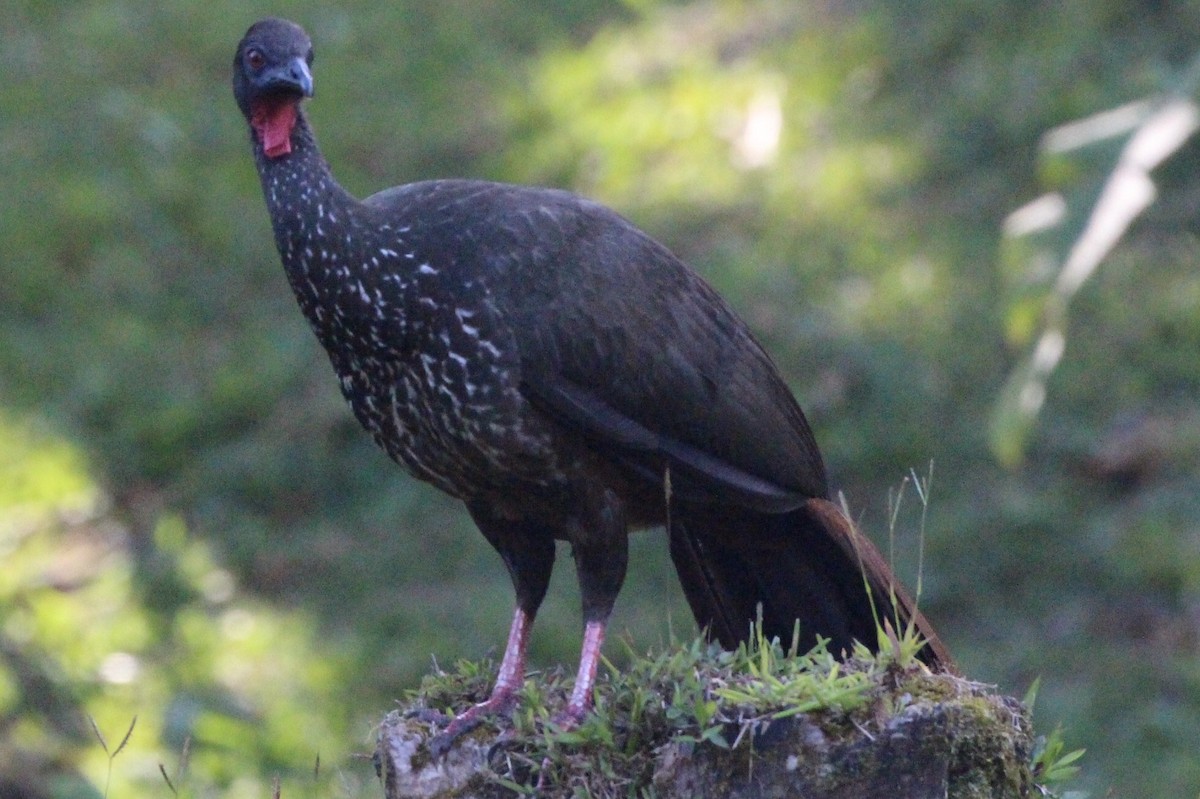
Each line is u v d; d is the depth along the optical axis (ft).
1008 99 55.06
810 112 58.03
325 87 65.00
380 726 21.22
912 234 51.24
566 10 70.08
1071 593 40.34
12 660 39.86
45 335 53.36
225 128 63.26
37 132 62.85
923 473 43.83
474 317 22.13
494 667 24.94
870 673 18.40
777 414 23.89
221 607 43.24
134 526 46.42
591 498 22.88
